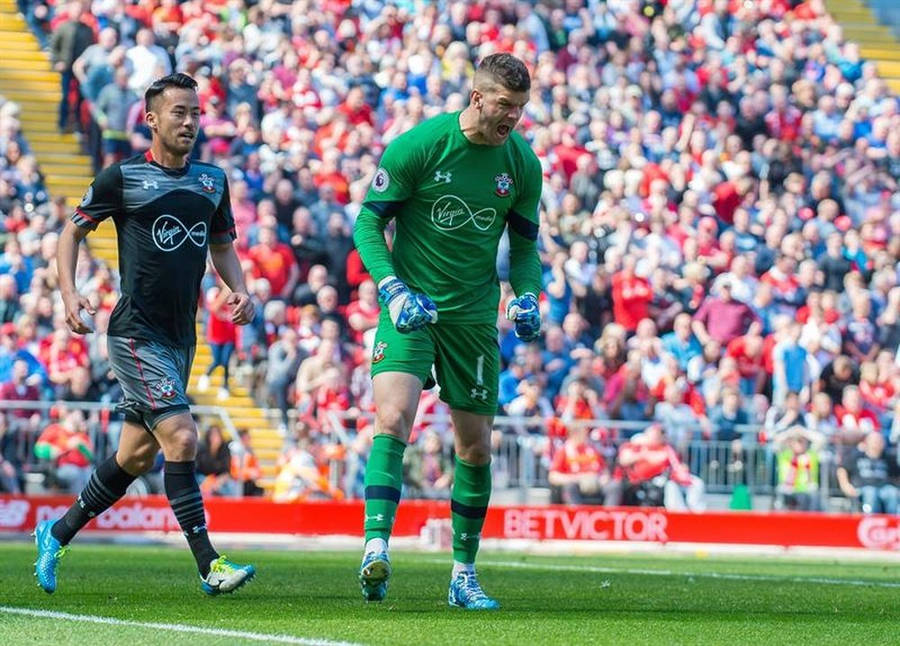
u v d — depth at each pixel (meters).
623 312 73.38
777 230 79.19
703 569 43.78
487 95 23.72
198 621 21.28
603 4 87.38
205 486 59.94
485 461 25.08
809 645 19.86
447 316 24.39
